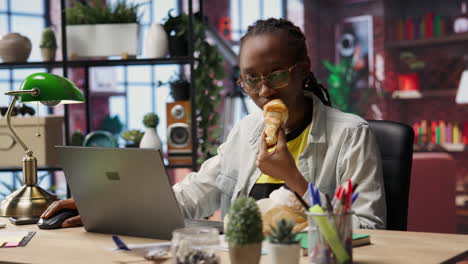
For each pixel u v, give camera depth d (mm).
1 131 3299
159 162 1246
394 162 1738
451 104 6332
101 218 1451
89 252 1240
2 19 5125
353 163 1616
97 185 1404
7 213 1658
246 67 1602
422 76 6363
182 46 3316
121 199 1373
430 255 1141
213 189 1916
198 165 3365
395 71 6453
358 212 1539
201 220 1553
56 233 1485
